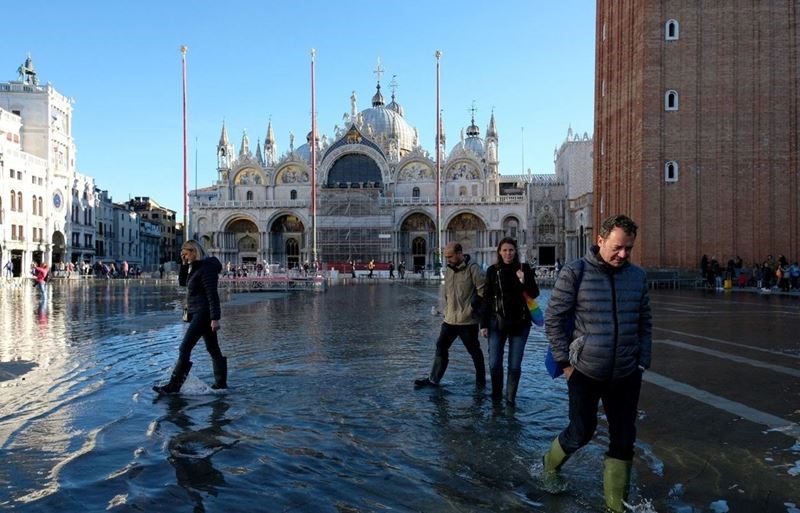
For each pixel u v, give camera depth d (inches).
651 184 1824.6
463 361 537.6
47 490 242.4
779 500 234.5
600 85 2319.1
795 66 1779.0
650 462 276.7
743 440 308.8
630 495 239.1
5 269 2834.6
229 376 466.6
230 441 305.3
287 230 4424.2
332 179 4448.8
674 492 242.4
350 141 4370.1
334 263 4045.3
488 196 4165.8
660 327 787.4
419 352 584.4
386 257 4180.6
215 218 4291.3
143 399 392.2
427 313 1017.5
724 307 1093.8
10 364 517.7
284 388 425.4
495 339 393.1
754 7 1795.0
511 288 382.9
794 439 310.2
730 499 235.5
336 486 248.7
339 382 445.4
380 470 266.7
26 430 321.4
